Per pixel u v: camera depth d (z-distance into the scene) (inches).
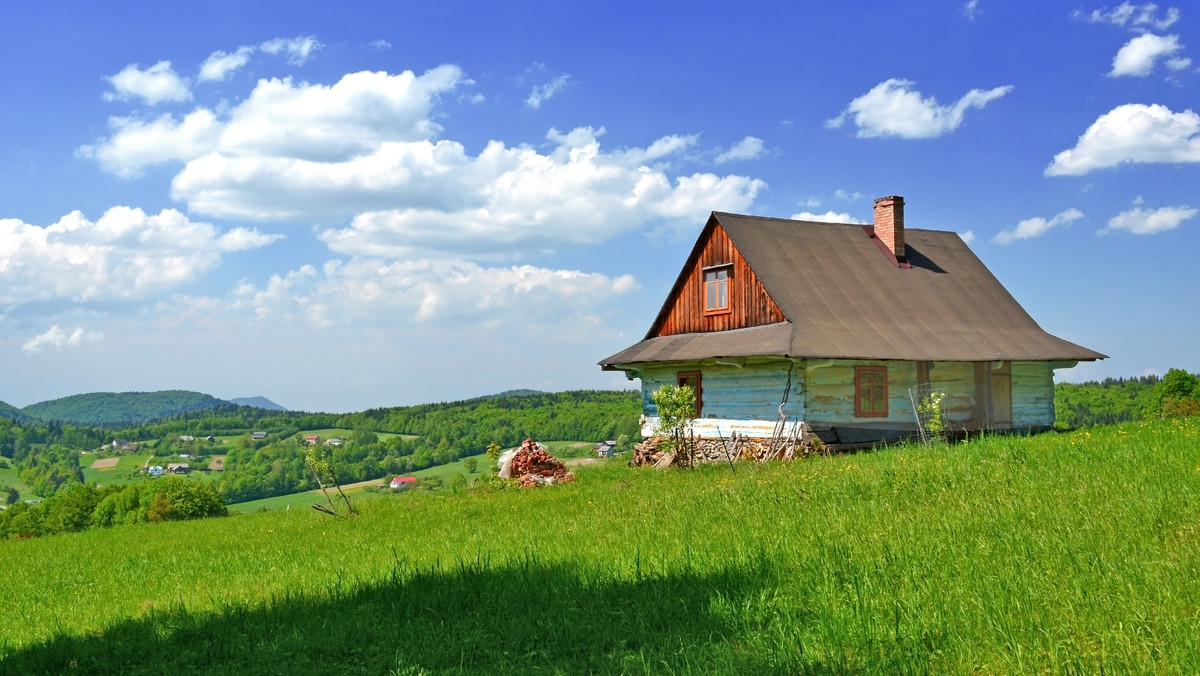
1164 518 361.1
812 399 1007.0
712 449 1069.1
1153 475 453.7
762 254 1153.4
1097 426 1062.4
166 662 321.7
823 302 1107.9
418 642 315.9
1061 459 557.0
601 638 300.5
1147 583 276.7
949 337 1121.4
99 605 469.4
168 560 648.4
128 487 2272.4
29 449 6215.6
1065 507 399.2
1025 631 253.3
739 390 1084.5
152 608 416.2
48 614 456.1
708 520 504.1
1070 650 238.4
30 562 765.9
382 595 386.3
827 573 332.2
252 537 780.0
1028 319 1247.5
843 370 1028.5
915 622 271.7
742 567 361.7
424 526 697.6
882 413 1050.1
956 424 1102.4
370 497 1253.7
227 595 438.6
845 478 585.0
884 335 1073.5
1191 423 870.4
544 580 385.1
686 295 1244.5
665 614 319.0
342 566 502.9
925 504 466.0
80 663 333.4
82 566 680.4
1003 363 1148.5
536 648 301.9
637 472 992.2
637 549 408.8
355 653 313.3
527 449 1055.6
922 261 1293.1
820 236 1249.4
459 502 882.8
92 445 6368.1
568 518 615.8
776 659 254.7
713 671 251.4
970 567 317.4
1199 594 265.1
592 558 422.0
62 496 2365.9
